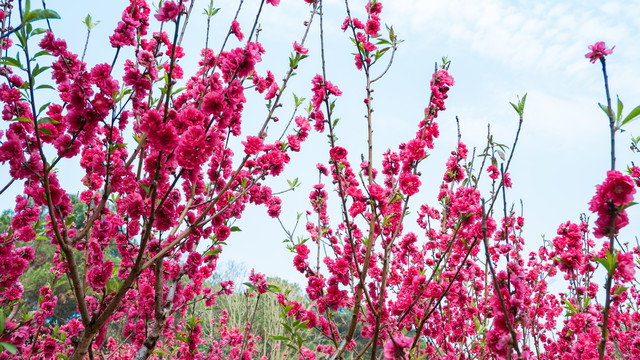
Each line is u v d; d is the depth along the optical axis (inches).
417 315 123.7
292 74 133.3
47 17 79.0
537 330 199.8
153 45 134.0
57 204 103.2
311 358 151.2
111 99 97.0
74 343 100.4
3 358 119.3
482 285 183.0
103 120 98.0
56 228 87.2
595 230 69.1
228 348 356.5
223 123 103.8
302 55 132.5
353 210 115.5
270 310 621.9
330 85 113.8
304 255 137.4
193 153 88.2
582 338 132.0
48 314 165.5
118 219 139.5
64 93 113.8
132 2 123.0
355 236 144.9
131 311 172.6
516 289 74.2
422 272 147.3
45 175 83.4
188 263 146.0
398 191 110.7
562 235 144.9
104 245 133.1
